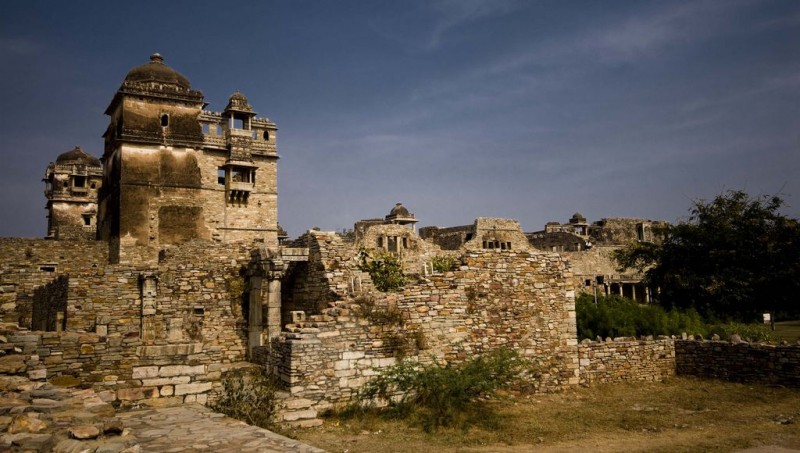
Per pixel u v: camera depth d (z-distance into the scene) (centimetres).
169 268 1803
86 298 1675
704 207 3228
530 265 1739
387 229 4328
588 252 5078
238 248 2009
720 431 1255
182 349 1086
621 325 2120
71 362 1011
